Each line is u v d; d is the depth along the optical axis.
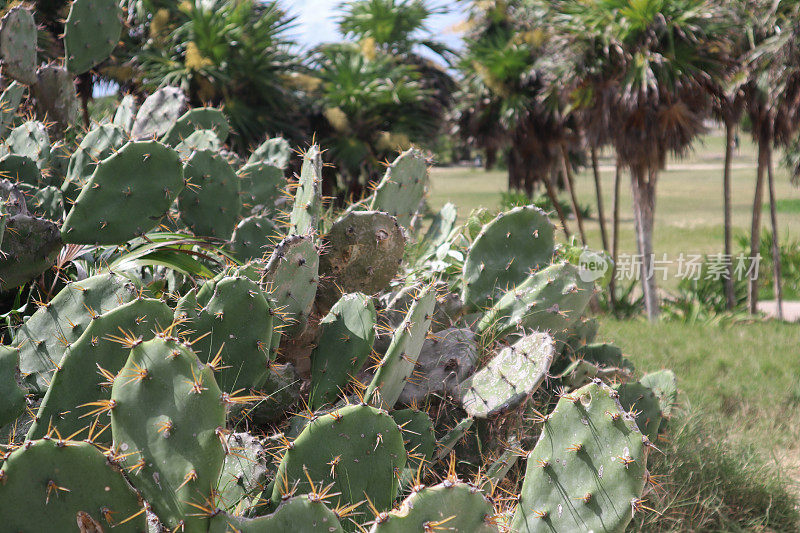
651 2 10.06
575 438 2.29
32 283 3.01
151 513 1.70
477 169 61.97
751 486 3.64
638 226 11.49
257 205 3.94
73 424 1.92
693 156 12.27
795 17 10.54
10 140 3.60
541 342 2.68
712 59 10.77
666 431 3.80
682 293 12.03
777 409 5.27
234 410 2.29
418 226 4.72
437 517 1.69
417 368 2.87
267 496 1.96
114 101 8.38
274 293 2.57
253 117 12.58
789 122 11.77
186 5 11.68
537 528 2.28
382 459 1.99
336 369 2.60
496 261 3.48
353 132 14.16
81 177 3.31
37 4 8.41
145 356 1.67
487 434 2.77
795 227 22.75
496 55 13.85
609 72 10.91
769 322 10.45
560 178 19.11
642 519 2.99
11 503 1.49
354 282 3.09
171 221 3.47
